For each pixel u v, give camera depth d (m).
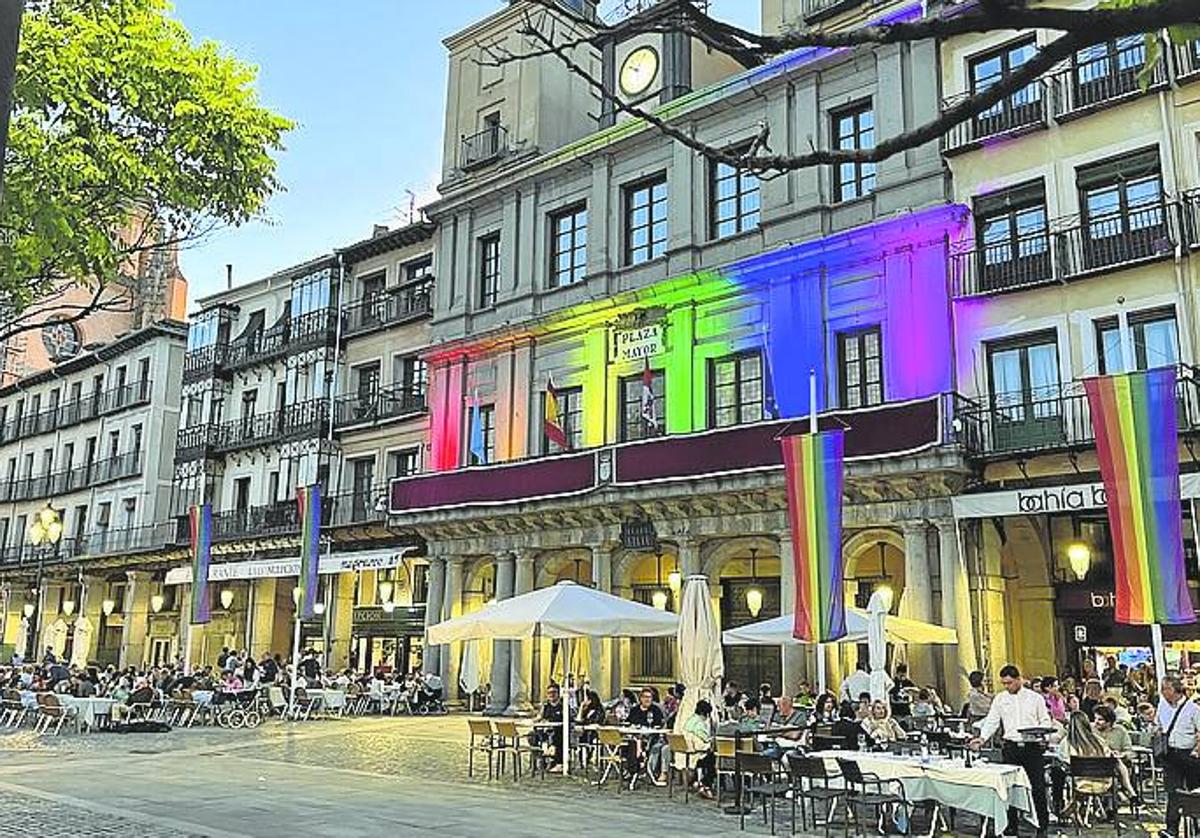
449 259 32.69
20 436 53.03
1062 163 20.91
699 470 23.17
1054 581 21.80
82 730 23.09
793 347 23.97
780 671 24.52
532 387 29.42
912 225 22.36
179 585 40.62
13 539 51.47
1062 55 3.68
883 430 20.67
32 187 10.77
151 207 12.78
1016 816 11.41
